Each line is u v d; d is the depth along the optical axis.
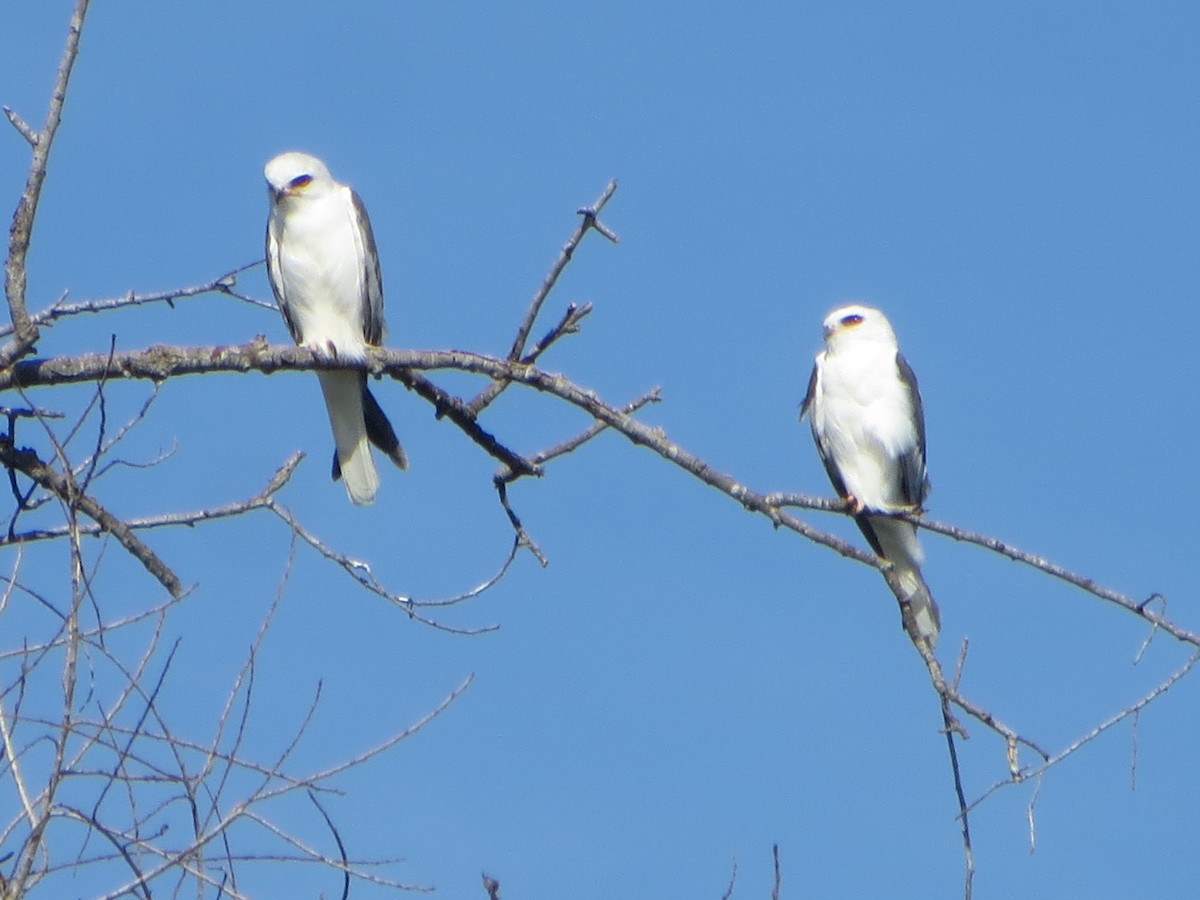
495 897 6.95
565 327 10.41
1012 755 8.80
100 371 9.84
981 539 10.41
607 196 10.01
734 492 10.67
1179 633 9.85
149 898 6.64
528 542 10.79
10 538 8.87
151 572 9.34
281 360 10.39
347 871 7.08
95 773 6.87
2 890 6.30
